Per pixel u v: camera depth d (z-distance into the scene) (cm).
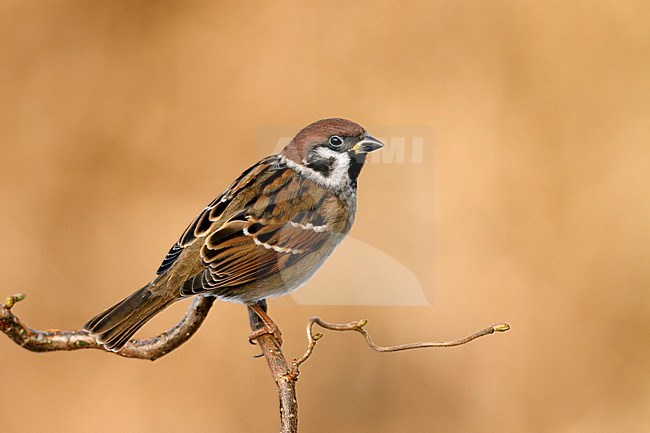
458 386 1023
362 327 480
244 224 582
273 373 535
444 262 1083
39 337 505
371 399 998
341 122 574
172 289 580
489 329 470
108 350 548
